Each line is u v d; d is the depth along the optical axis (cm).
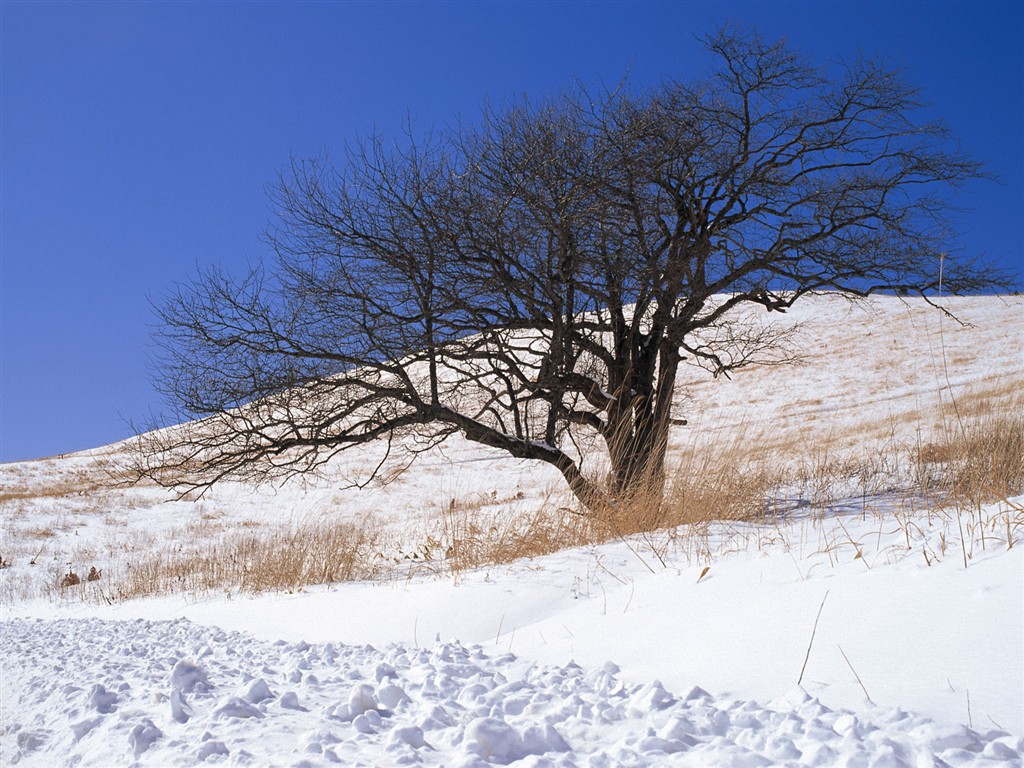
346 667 457
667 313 1251
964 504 586
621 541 814
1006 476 650
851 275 1301
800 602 425
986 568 392
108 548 2325
